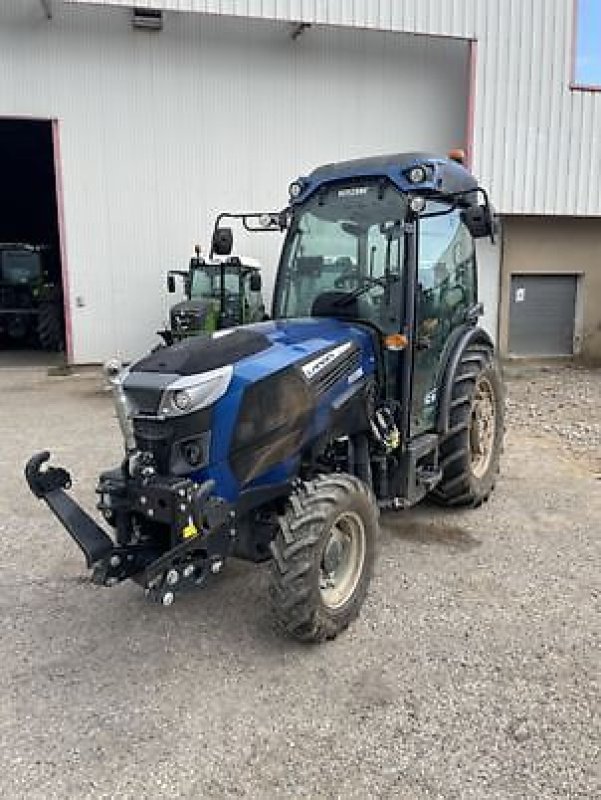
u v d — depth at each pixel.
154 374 3.42
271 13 11.79
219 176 12.88
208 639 3.71
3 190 21.41
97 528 3.41
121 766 2.81
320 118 13.04
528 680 3.33
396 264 4.38
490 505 5.62
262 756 2.86
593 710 3.12
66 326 12.72
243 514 3.53
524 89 12.86
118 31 12.14
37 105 12.11
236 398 3.39
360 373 4.11
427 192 4.36
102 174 12.48
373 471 4.42
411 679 3.35
